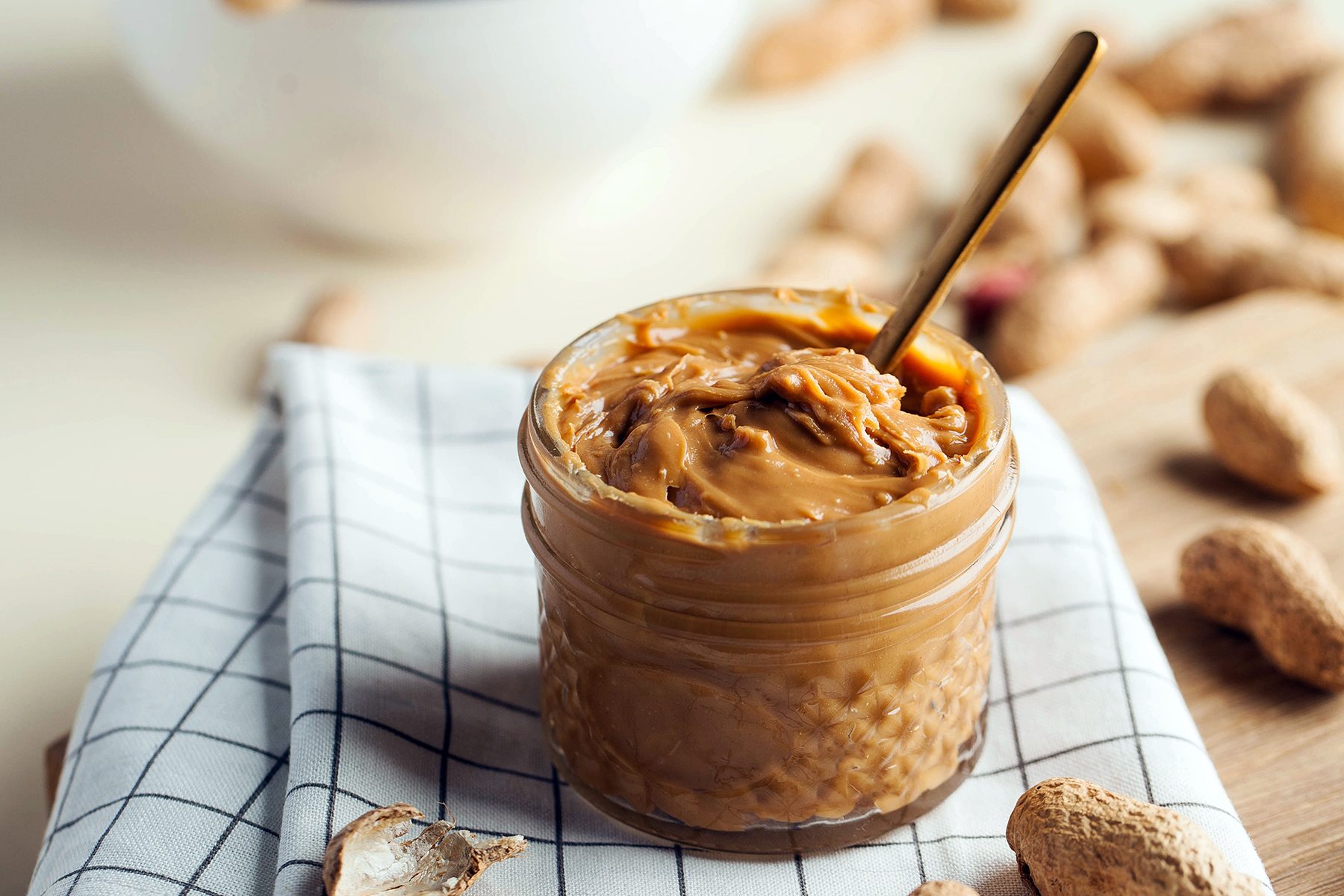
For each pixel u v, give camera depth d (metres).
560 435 0.33
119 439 0.51
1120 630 0.37
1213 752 0.37
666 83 0.55
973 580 0.33
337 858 0.32
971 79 0.80
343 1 0.50
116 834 0.34
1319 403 0.45
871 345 0.35
